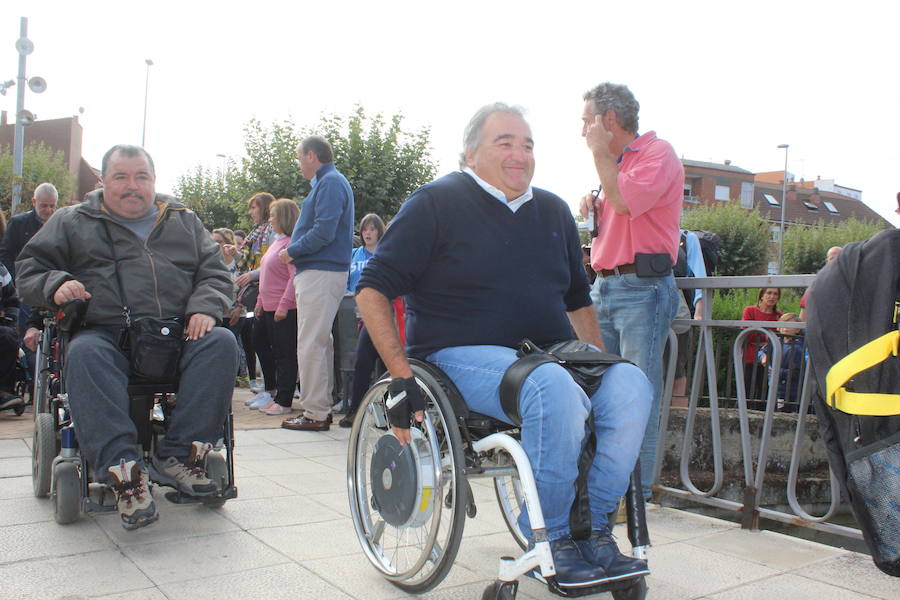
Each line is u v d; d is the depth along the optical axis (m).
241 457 4.39
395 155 17.42
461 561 2.69
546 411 2.04
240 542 2.82
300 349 5.36
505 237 2.46
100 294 3.06
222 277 3.29
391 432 2.44
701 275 5.24
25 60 13.12
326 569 2.55
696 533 3.14
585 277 2.80
